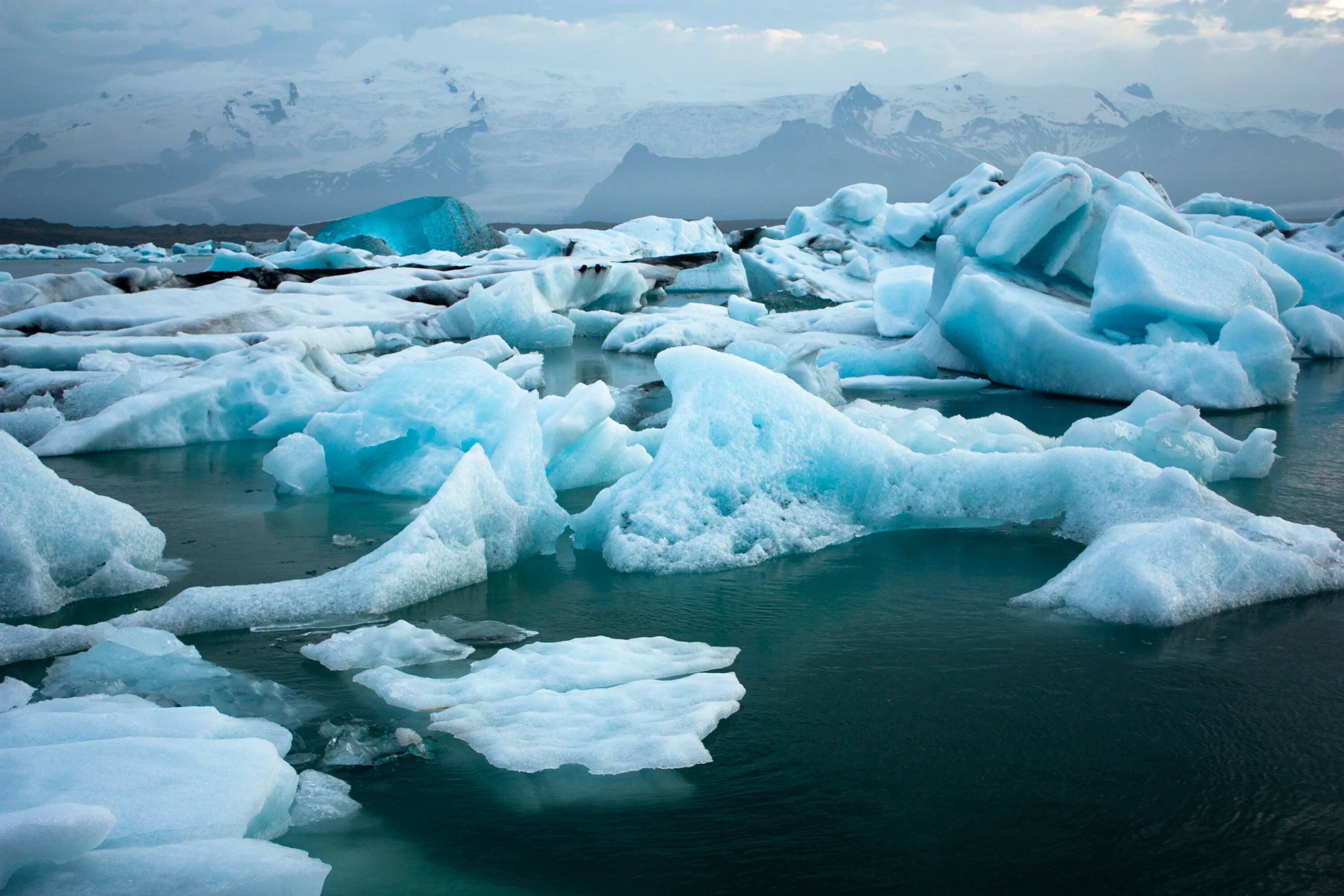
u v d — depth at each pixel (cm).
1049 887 234
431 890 232
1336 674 349
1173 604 395
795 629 401
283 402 842
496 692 330
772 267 2108
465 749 297
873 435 546
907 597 436
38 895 193
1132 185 1342
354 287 1880
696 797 273
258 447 805
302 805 262
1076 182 1109
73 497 461
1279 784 279
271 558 501
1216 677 347
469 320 1562
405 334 1518
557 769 286
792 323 1538
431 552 443
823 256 2214
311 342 966
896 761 293
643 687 333
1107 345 962
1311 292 1378
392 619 411
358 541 527
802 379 895
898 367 1166
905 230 2138
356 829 258
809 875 239
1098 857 246
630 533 491
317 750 297
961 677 351
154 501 623
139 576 457
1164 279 955
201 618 401
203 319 1346
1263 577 421
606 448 635
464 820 262
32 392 957
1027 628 397
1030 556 489
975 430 663
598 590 451
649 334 1428
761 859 246
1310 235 2058
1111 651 371
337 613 412
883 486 540
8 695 319
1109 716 320
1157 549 415
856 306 1633
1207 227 1425
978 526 540
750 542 499
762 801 271
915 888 233
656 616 416
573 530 527
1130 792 275
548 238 2536
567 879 238
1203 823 260
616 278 1889
